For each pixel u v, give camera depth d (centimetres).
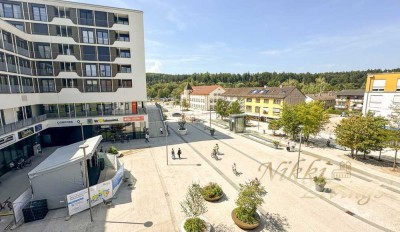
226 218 1320
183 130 3747
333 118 5806
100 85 3138
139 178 1903
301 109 3098
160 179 1881
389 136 2073
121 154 2561
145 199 1550
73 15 2912
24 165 2247
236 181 1838
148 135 3391
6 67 2241
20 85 2497
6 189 1750
